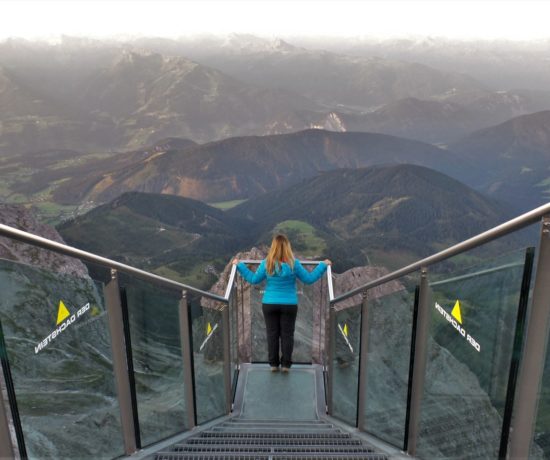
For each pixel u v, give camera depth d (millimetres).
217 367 5324
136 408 3273
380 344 3967
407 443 3424
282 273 5992
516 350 1960
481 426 2254
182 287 3955
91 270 2652
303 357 7258
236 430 4656
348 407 5098
